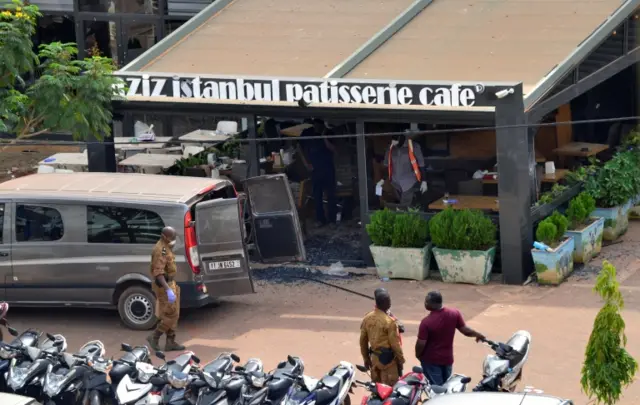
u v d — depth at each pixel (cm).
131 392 1906
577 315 2658
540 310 2709
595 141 3794
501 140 2866
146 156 3753
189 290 2642
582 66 3084
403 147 3212
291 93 3075
